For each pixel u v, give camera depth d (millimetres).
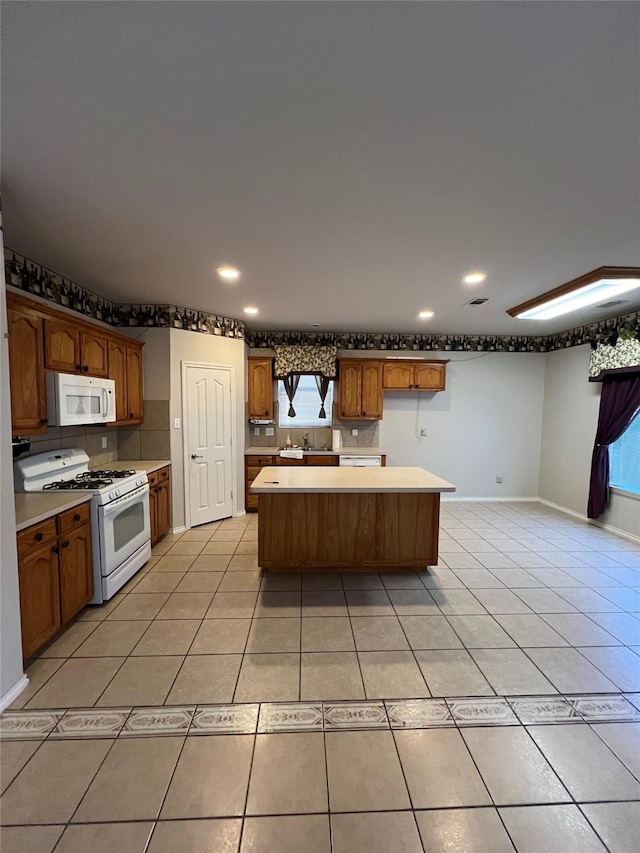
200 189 1844
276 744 1682
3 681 1864
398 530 3342
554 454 5645
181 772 1552
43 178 1750
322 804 1437
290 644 2383
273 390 5660
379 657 2271
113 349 3502
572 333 5289
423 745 1687
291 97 1268
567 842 1324
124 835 1330
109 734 1725
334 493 3273
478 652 2332
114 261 2779
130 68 1162
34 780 1514
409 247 2502
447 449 5922
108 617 2664
